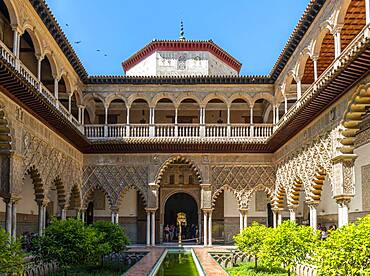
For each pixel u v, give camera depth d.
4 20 17.58
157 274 14.97
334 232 8.98
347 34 16.72
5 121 14.23
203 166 24.53
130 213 27.47
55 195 26.56
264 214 27.09
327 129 15.37
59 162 20.25
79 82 23.12
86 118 27.27
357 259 8.23
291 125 18.27
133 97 24.11
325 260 8.56
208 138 23.58
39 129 17.47
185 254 21.92
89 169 24.56
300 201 27.02
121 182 24.42
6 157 14.73
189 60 27.50
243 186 24.47
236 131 23.94
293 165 20.38
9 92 14.05
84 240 13.93
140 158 24.58
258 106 27.50
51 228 14.02
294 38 18.34
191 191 27.77
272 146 23.56
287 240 13.61
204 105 24.08
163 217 27.53
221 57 28.64
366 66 11.58
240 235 17.67
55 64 18.91
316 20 16.06
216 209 27.39
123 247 18.75
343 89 13.45
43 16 16.47
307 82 22.69
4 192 14.61
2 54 13.59
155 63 27.44
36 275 14.59
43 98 15.30
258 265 17.83
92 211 27.42
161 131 23.86
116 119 27.42
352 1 13.98
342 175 13.99
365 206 18.42
